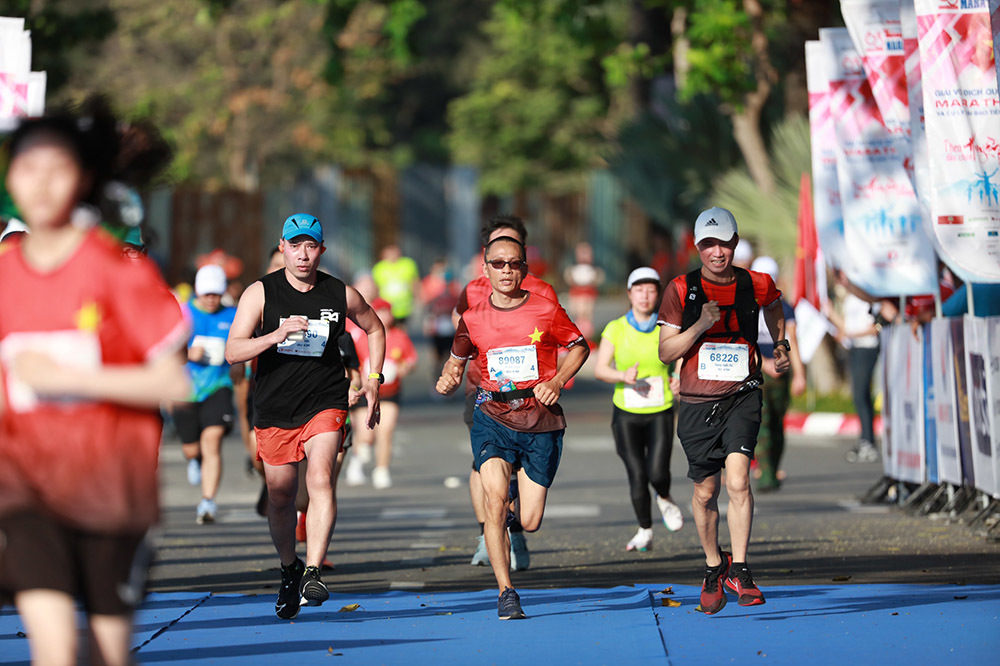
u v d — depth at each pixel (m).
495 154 157.88
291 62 129.38
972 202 30.41
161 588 25.83
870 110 37.88
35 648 11.56
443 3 188.00
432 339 83.44
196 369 36.19
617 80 69.62
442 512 38.31
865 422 51.12
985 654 18.73
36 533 11.71
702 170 74.50
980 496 33.47
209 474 36.41
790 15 68.38
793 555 29.23
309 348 22.61
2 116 32.22
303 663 18.77
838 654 18.91
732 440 22.05
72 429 11.90
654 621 21.61
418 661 18.86
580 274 112.31
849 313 50.69
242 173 135.00
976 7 30.25
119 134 12.37
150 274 12.05
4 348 11.95
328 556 30.28
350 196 144.38
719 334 22.14
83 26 72.81
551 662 18.69
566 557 29.83
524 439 22.62
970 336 31.88
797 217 62.91
